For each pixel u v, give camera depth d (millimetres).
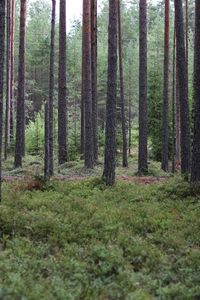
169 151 34281
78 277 7781
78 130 47219
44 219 10938
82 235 10195
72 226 10758
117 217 11820
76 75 54500
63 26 27656
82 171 22156
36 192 15109
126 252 9312
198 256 9078
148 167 25328
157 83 35562
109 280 7883
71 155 28922
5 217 10969
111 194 15109
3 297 6504
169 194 14570
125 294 7305
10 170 23609
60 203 13188
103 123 56750
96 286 7516
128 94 48125
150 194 15031
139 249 9328
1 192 13797
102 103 55562
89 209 12523
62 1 27547
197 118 14602
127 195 14977
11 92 36594
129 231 10609
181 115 20016
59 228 10438
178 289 7477
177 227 11172
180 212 12555
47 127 17750
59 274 7941
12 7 36312
